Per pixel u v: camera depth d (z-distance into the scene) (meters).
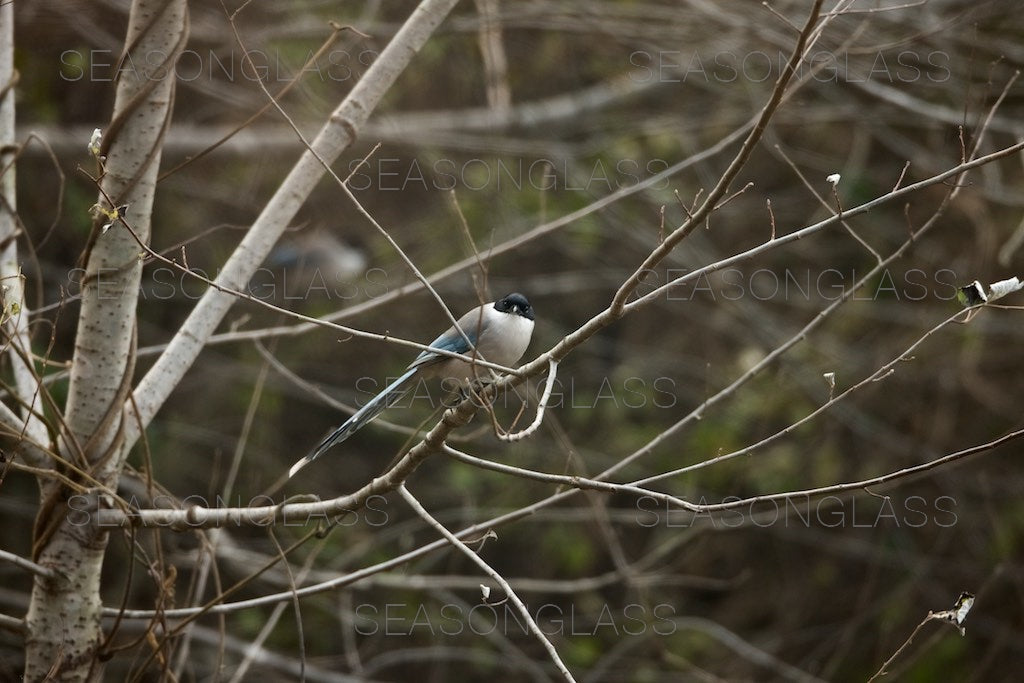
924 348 15.02
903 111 13.49
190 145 13.74
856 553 15.20
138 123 6.08
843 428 15.63
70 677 6.03
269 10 13.45
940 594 14.19
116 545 13.05
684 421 6.76
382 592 13.95
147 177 6.12
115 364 6.16
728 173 4.88
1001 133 13.73
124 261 6.11
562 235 15.47
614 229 15.43
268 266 13.97
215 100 14.55
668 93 16.55
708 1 12.73
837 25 11.76
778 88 4.71
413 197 16.08
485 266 6.86
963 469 14.85
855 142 15.42
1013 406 14.87
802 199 16.08
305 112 14.17
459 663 14.75
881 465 15.02
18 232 6.25
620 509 15.39
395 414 15.91
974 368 14.98
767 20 12.34
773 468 14.59
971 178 13.68
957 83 12.72
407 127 14.80
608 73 15.66
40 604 6.06
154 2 6.07
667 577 10.06
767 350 15.36
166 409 14.96
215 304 6.71
